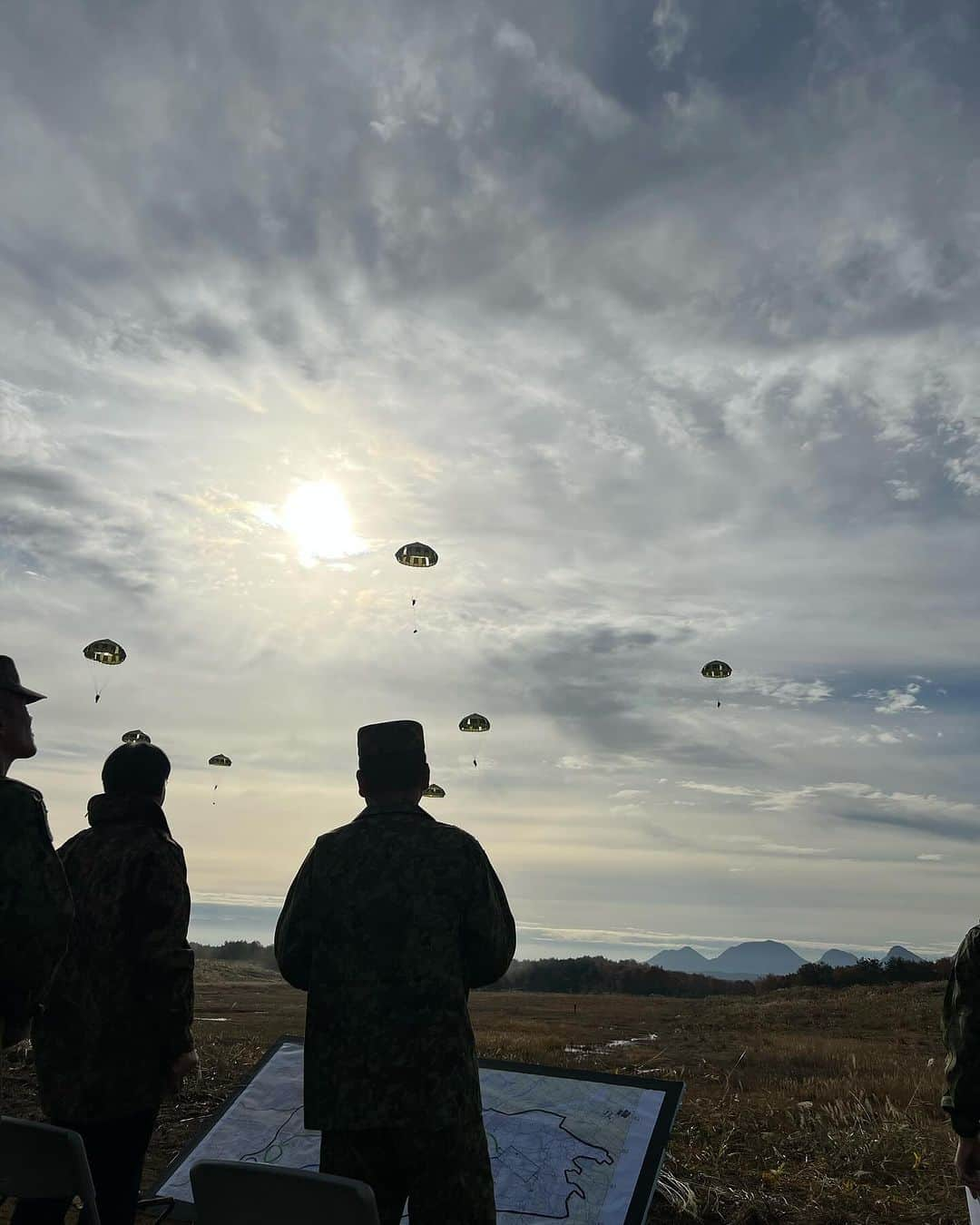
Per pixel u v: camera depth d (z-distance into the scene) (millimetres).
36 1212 4531
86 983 4832
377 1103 4168
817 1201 6883
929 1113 10320
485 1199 4230
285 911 4730
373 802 4824
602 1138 6277
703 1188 7000
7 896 3863
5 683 4215
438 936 4395
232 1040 16516
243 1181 3357
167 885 4980
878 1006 31641
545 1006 37656
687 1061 17266
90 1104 4754
